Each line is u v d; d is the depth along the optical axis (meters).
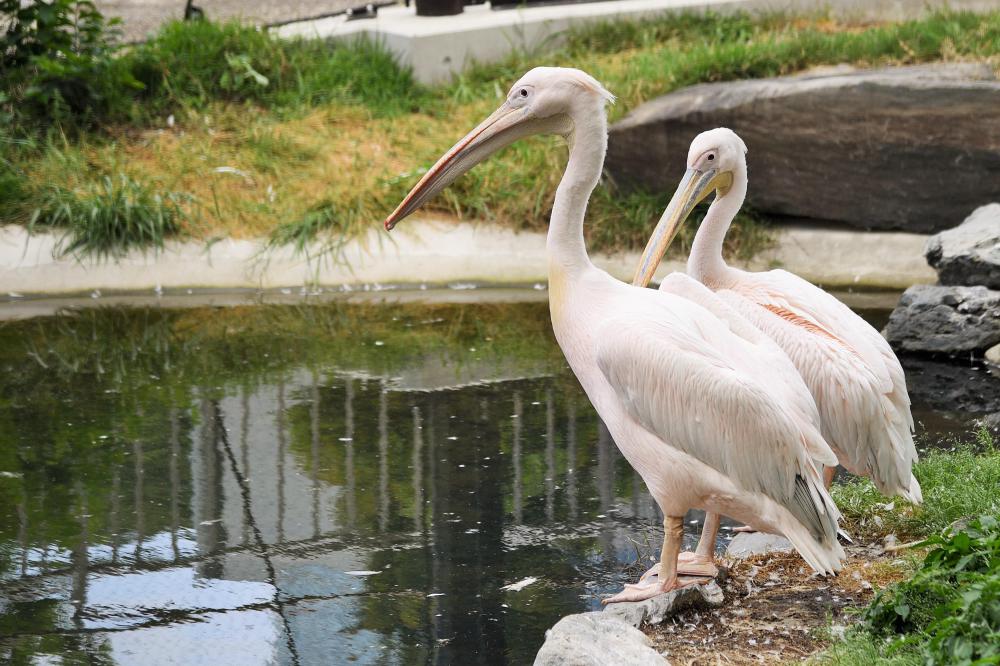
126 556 5.10
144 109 11.01
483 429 6.52
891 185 9.55
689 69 10.69
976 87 9.12
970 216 8.73
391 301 9.16
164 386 7.25
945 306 7.70
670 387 4.05
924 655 3.53
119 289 9.26
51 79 10.60
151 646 4.36
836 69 10.52
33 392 7.12
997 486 4.91
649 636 4.15
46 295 9.15
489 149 4.42
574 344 4.31
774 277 5.22
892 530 4.88
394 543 5.21
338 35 12.47
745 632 4.16
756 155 9.87
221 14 13.27
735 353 4.24
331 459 6.13
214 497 5.68
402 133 11.11
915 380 7.23
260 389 7.18
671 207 5.39
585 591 4.72
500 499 5.64
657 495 4.27
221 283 9.39
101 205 9.51
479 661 4.19
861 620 4.07
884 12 12.54
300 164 10.56
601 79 10.91
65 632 4.46
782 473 4.06
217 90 11.48
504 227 10.06
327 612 4.61
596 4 13.22
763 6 12.79
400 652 4.27
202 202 9.95
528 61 12.13
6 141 10.10
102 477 5.91
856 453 4.66
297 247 9.58
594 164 4.28
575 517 5.43
